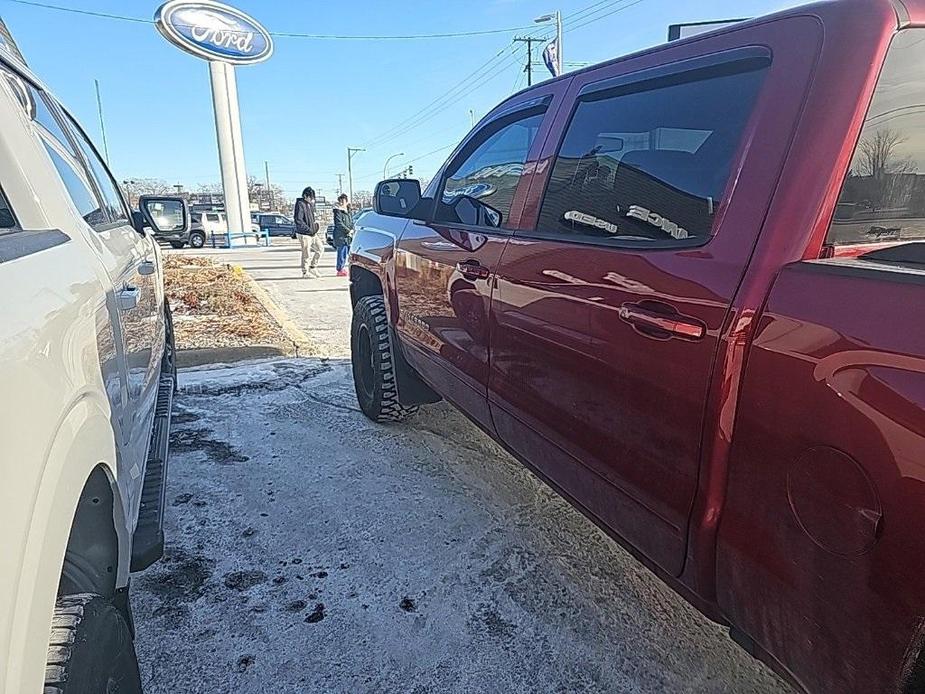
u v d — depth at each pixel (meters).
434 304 2.88
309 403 4.27
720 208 1.46
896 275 1.06
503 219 2.41
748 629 1.37
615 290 1.65
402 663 1.94
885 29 1.28
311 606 2.20
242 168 24.84
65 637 1.11
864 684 1.08
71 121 2.72
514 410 2.23
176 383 4.41
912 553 0.95
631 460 1.64
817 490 1.11
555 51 20.30
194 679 1.87
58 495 0.95
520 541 2.61
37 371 0.94
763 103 1.43
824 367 1.10
